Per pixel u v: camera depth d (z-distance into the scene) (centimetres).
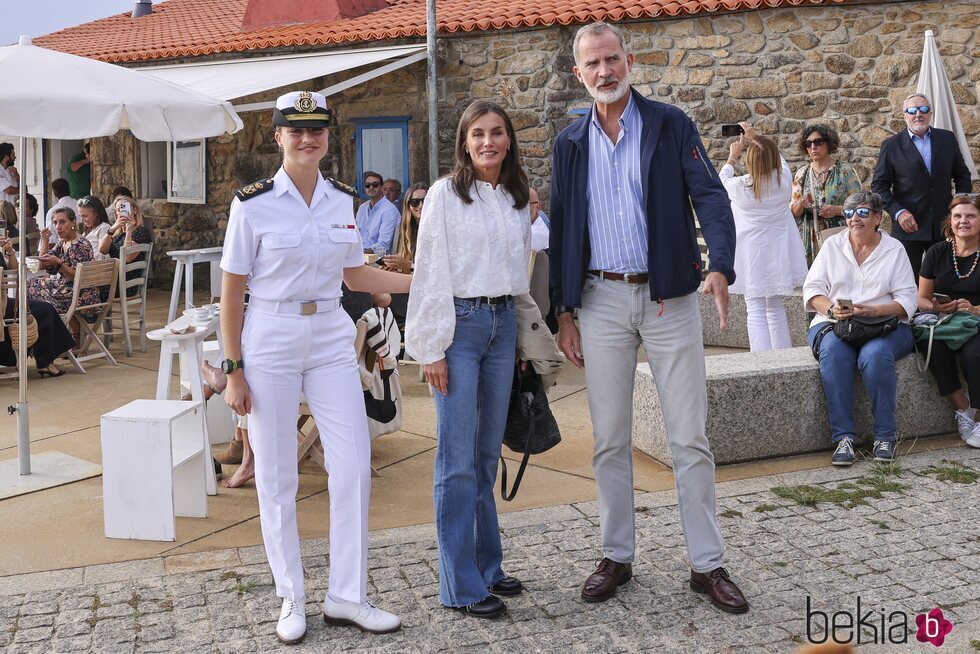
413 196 621
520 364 374
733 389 520
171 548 430
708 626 346
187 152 1391
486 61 1158
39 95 469
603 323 365
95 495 503
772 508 458
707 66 1055
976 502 459
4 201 1241
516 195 354
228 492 502
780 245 683
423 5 1345
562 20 1098
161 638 346
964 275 577
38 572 404
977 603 359
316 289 346
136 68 1383
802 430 537
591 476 518
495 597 361
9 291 766
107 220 1011
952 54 962
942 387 555
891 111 991
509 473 526
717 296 338
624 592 375
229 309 339
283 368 344
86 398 720
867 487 485
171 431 441
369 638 344
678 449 365
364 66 1255
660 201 347
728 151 1054
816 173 766
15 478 527
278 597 378
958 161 737
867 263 543
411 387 729
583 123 362
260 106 980
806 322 801
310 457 547
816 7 1005
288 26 1373
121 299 886
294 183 342
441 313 339
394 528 448
